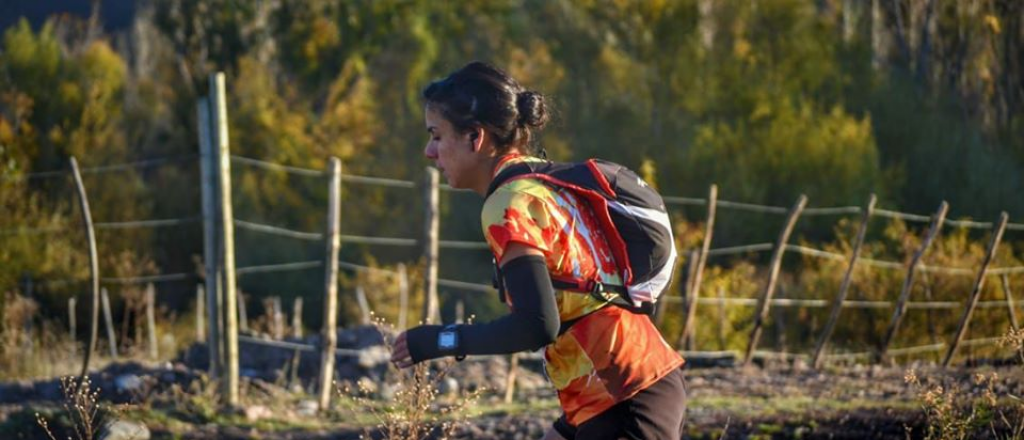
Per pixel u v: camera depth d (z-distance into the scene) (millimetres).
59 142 27000
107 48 31000
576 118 28328
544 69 29172
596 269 3490
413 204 27375
